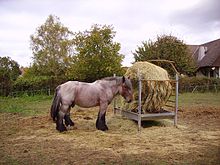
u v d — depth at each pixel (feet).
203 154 21.24
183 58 95.91
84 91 29.45
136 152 21.74
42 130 30.09
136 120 30.91
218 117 38.83
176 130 29.86
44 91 78.64
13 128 31.58
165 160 19.81
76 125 32.55
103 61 72.43
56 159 20.17
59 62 107.14
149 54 96.43
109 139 25.82
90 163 19.21
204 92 84.69
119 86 30.83
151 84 30.86
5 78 76.64
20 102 61.62
